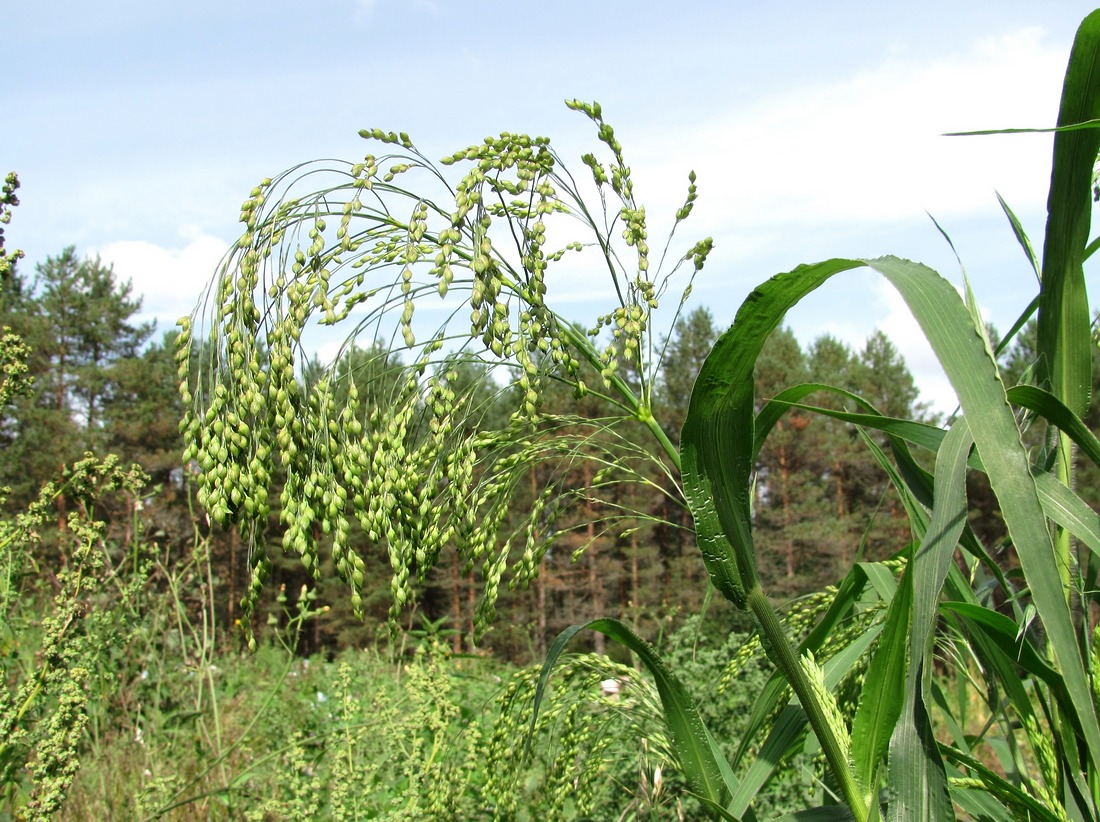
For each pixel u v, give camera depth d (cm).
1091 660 161
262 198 163
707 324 3016
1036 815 174
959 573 202
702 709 374
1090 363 177
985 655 189
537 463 191
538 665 228
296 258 162
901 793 137
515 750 231
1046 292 181
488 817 330
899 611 152
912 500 211
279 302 161
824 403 3031
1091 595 179
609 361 169
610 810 307
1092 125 137
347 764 354
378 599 2458
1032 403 148
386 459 162
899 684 154
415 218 163
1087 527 145
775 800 317
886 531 2653
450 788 294
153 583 515
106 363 3250
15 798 315
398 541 161
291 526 148
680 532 2958
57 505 1371
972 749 226
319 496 151
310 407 156
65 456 2600
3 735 263
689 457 151
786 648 157
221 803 410
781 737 196
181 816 402
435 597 2806
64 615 282
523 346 155
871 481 3038
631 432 2056
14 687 365
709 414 148
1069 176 173
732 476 153
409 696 398
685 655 421
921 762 137
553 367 177
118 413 2917
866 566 200
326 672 656
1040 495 151
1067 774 176
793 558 2730
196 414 154
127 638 400
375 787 369
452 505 179
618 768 305
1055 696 167
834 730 163
